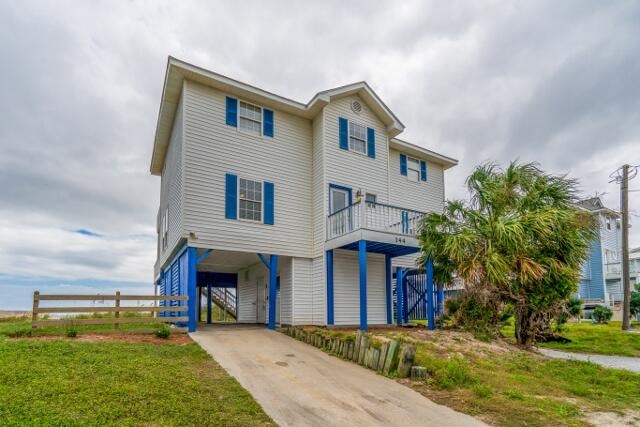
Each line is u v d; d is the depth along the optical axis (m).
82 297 9.27
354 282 13.12
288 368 7.23
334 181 13.37
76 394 4.77
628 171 17.80
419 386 6.33
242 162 12.39
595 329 16.19
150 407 4.64
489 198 10.36
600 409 5.54
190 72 11.56
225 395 5.43
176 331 10.10
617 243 30.36
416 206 17.67
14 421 3.90
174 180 13.30
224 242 11.65
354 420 4.89
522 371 7.49
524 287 9.72
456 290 11.62
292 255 12.92
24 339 7.74
